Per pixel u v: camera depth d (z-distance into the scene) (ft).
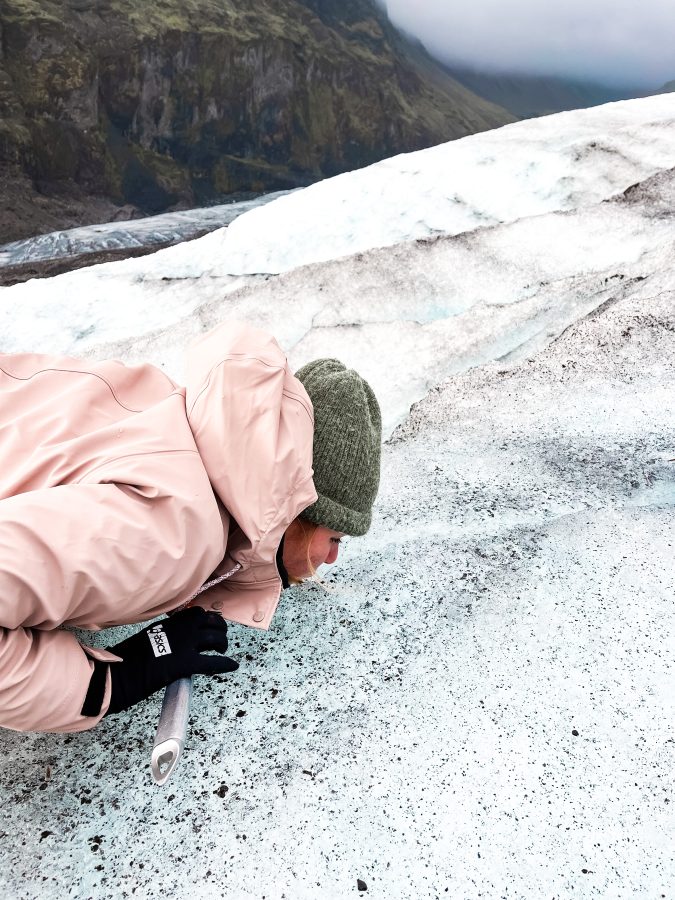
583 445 6.75
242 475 3.43
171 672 3.39
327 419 3.89
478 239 9.52
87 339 9.00
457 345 8.41
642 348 7.93
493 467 6.51
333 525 3.92
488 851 3.46
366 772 3.80
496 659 4.49
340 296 9.05
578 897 3.29
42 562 2.85
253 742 3.94
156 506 3.16
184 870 3.36
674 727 4.04
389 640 4.62
